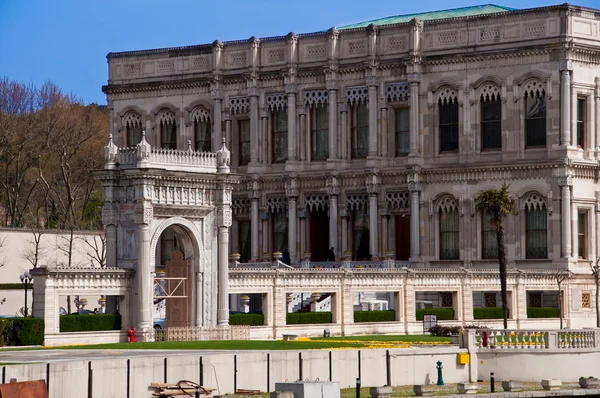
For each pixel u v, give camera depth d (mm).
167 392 70750
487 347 87688
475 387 79375
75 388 67750
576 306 125562
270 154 140125
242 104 141125
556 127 126562
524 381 86938
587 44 127500
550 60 126938
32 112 175375
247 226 142250
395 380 82188
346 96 136375
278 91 139500
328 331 107500
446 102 132125
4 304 131000
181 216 98500
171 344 89125
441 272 117062
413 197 132000
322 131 138125
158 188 96938
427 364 84188
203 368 73500
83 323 92438
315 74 137500
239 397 73125
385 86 134250
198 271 99688
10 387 63281
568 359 87875
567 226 125625
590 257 127625
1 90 174750
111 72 148625
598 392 80875
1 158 170875
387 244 134125
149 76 146250
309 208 138125
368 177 134000
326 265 129125
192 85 143500
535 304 125250
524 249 127625
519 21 128375
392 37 134000
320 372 78562
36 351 80625
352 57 135875
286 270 106375
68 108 178750
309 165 138375
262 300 106250
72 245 145250
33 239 141625
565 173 125562
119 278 94750
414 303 115438
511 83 128750
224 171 101000
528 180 127562
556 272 124125
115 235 96938
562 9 126312
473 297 124750
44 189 172250
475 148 130375
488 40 129875
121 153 97500
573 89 126812
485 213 129375
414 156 132125
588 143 128125
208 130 143500
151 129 146250
